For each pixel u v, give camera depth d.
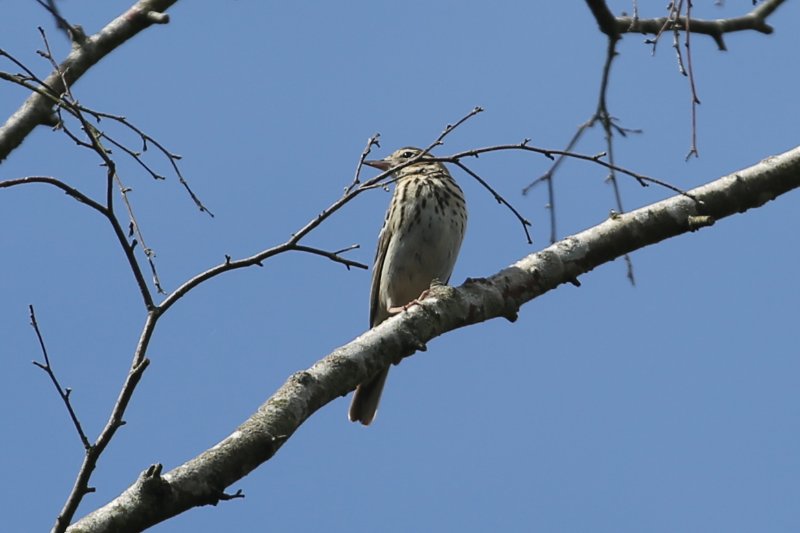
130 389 8.13
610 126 11.62
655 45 10.82
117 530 8.34
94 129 9.97
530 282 11.57
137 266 8.48
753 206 12.07
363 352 10.52
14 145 11.73
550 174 11.69
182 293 8.64
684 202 11.88
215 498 8.77
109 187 8.37
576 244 11.75
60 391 8.00
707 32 12.62
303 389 9.88
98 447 8.00
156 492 8.52
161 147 10.70
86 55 12.18
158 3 12.54
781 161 12.16
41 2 10.28
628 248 11.78
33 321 8.10
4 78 9.38
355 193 9.16
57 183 8.29
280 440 9.30
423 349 10.87
